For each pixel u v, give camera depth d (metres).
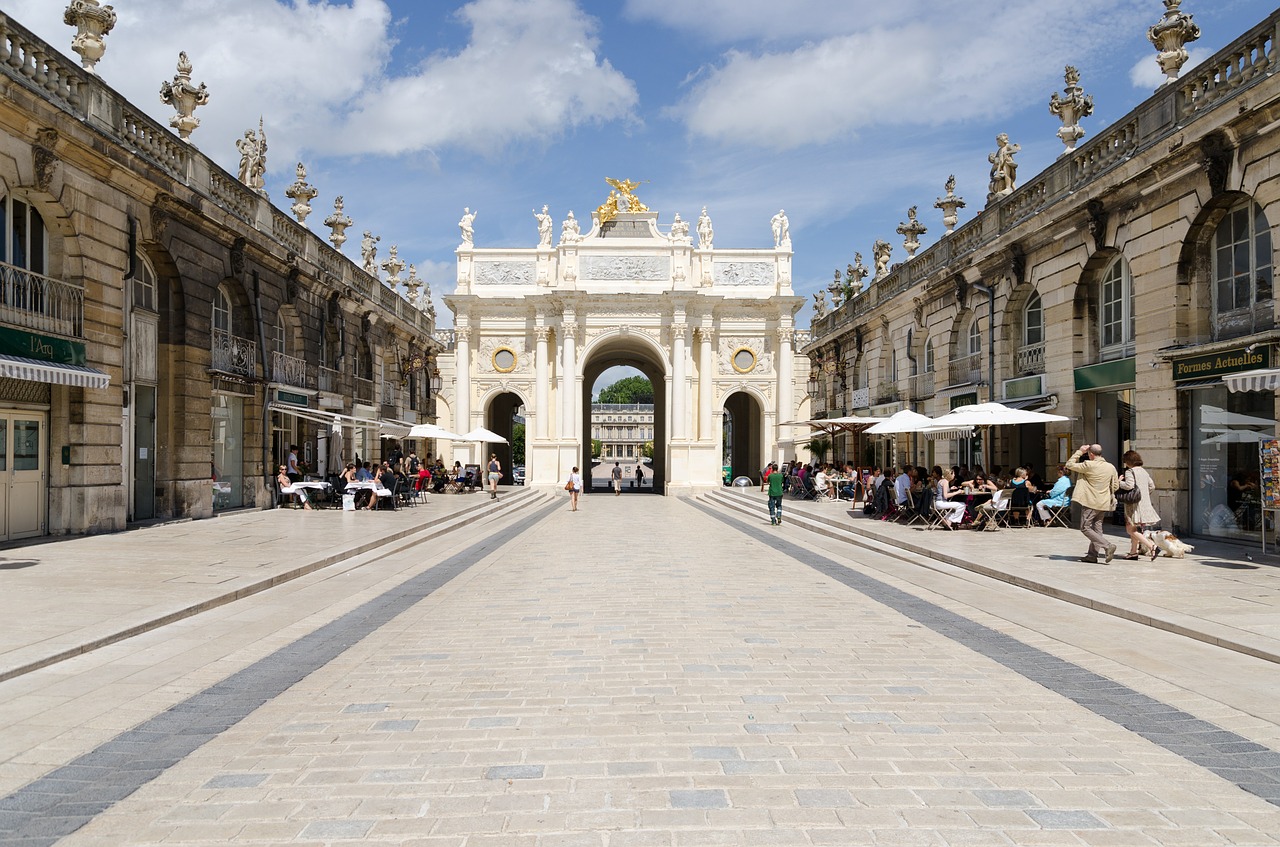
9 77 13.16
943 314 25.97
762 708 5.79
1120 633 8.16
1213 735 5.25
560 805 4.21
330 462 29.55
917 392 28.62
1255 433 13.24
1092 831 3.93
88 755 4.99
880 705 5.88
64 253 15.66
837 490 32.00
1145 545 12.67
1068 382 18.94
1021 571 11.62
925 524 19.14
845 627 8.61
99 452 16.27
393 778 4.59
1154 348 15.88
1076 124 20.27
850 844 3.80
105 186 16.45
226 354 21.81
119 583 10.54
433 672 6.85
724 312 51.22
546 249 50.91
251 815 4.14
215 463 22.30
